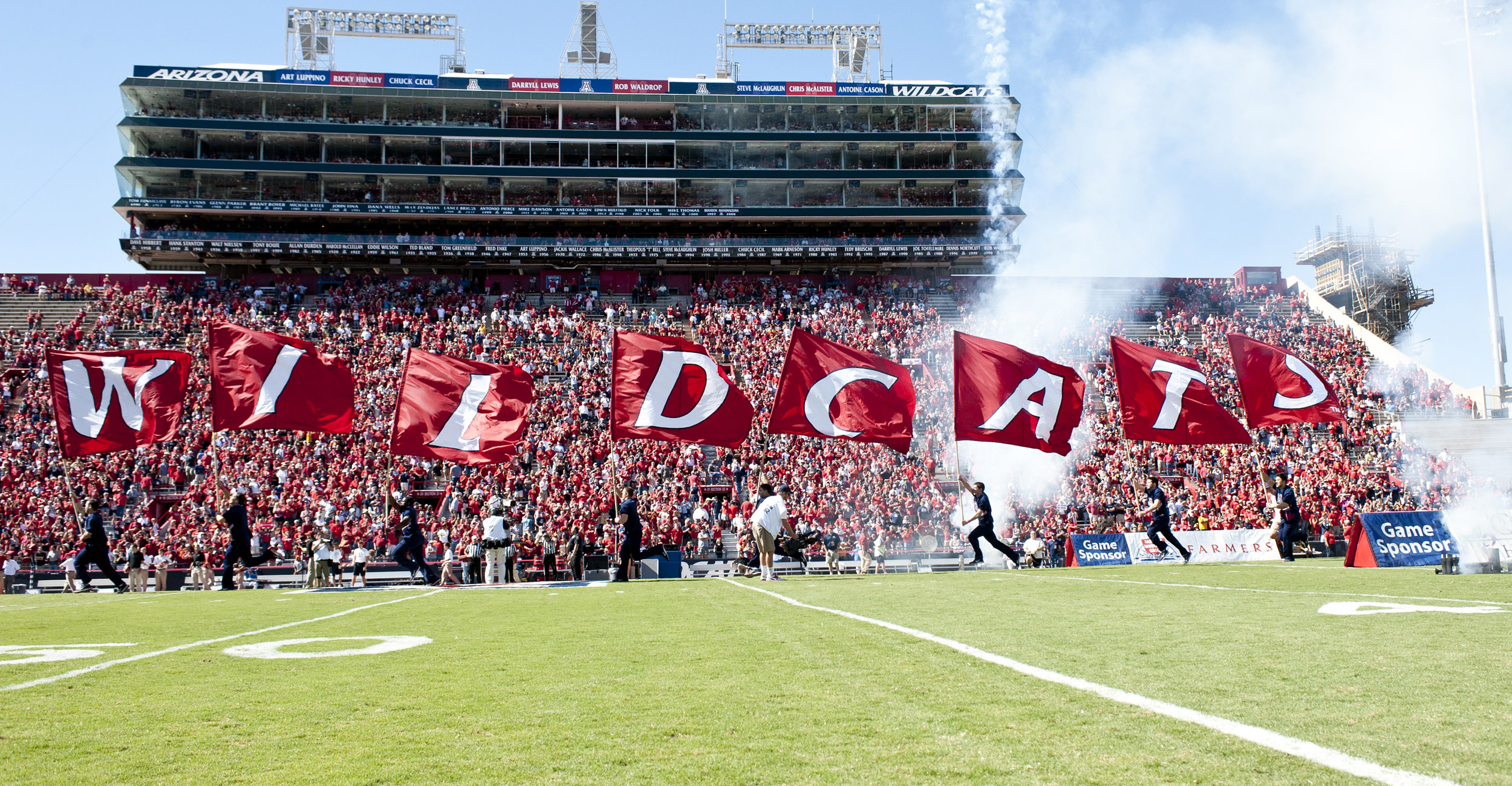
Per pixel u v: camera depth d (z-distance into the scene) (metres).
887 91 69.69
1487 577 14.59
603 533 30.44
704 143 67.81
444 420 22.19
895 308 57.41
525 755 4.43
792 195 68.50
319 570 24.95
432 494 38.25
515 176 65.25
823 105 68.94
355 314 52.25
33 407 42.53
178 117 62.53
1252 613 9.59
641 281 61.19
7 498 36.31
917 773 3.96
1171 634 8.02
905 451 22.48
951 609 10.86
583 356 49.47
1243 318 56.66
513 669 7.01
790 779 3.94
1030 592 13.14
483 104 67.25
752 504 32.56
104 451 22.23
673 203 67.19
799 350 22.25
